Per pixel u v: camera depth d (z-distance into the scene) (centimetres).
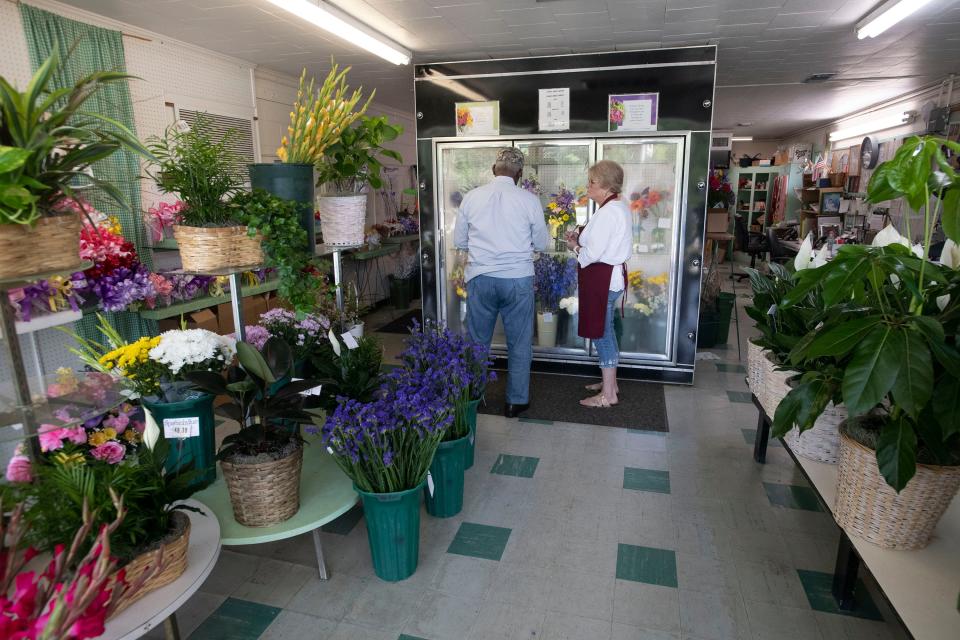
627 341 480
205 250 195
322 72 517
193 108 417
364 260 716
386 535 222
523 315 369
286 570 238
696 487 298
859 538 184
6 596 91
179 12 337
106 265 312
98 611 84
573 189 460
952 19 382
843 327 158
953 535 185
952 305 170
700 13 352
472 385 303
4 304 147
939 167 155
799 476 308
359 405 212
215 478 241
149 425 174
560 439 355
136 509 154
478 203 352
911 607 151
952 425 148
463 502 286
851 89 673
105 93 341
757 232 1164
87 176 146
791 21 374
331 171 269
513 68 436
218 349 235
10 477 174
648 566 237
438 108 456
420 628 205
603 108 426
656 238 454
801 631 202
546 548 249
